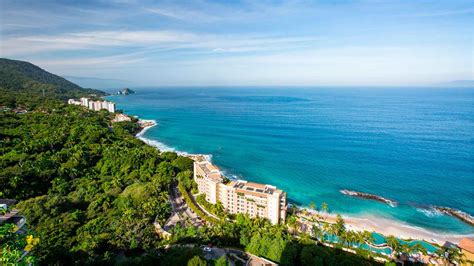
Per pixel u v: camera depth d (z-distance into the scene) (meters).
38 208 93.81
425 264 83.75
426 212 118.19
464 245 85.12
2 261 21.45
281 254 76.31
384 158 181.00
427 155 183.88
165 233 92.06
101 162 157.12
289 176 158.88
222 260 66.94
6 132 182.88
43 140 169.12
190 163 158.50
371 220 112.31
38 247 61.66
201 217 108.88
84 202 110.50
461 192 133.75
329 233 95.19
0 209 31.84
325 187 143.38
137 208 101.31
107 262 66.50
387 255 87.25
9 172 117.06
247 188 111.00
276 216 102.69
